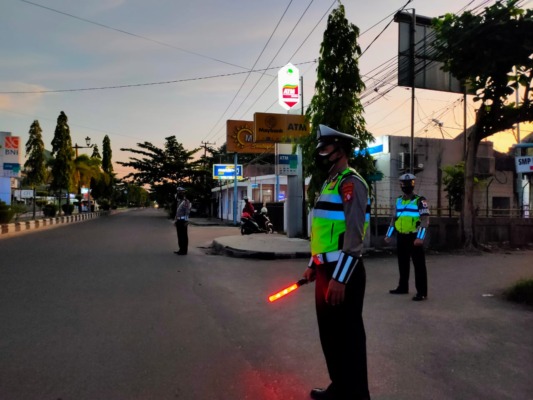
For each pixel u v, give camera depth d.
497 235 15.68
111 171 67.56
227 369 3.86
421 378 3.67
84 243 14.80
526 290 6.50
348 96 12.23
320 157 3.04
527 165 16.31
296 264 10.77
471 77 13.11
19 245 13.84
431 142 21.52
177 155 50.16
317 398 3.26
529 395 3.35
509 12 11.63
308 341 4.64
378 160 21.59
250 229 19.86
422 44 16.80
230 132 31.75
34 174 36.41
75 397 3.30
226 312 5.88
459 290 7.37
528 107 13.09
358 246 2.74
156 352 4.28
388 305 6.27
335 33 12.35
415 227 6.90
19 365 3.92
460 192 17.23
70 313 5.70
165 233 20.53
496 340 4.67
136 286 7.56
